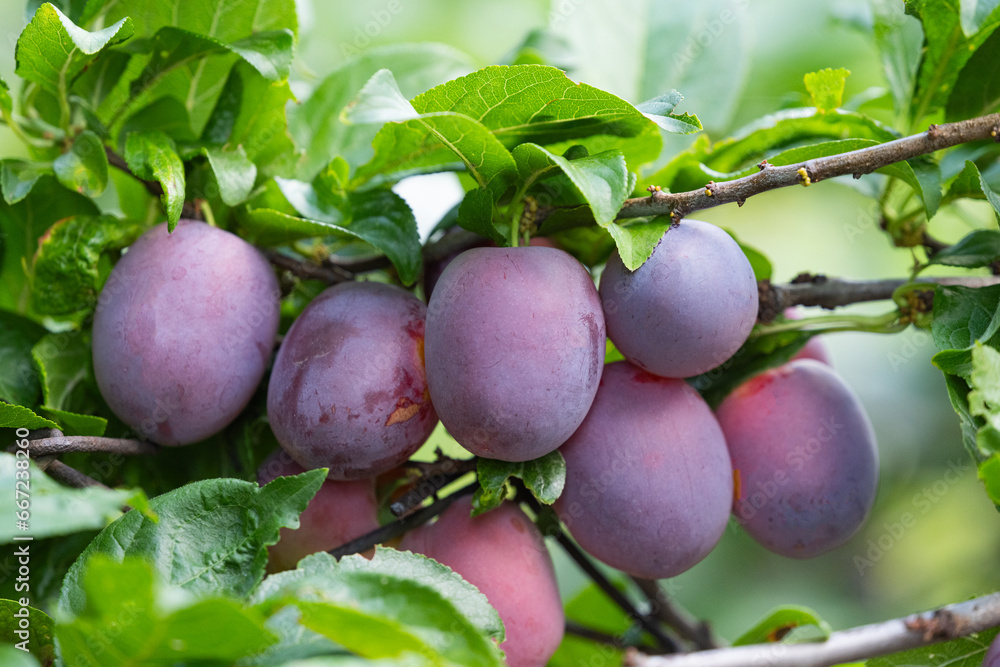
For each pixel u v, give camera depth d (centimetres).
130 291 67
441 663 60
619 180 65
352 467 67
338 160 69
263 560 64
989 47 70
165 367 67
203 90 70
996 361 65
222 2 69
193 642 60
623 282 66
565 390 65
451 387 65
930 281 70
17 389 68
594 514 67
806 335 70
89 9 68
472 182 72
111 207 74
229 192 68
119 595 60
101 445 67
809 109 70
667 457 67
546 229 68
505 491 67
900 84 72
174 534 64
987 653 65
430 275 70
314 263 70
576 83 65
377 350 67
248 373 68
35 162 69
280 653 62
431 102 66
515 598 67
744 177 66
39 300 69
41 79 68
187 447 69
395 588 62
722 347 66
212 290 67
